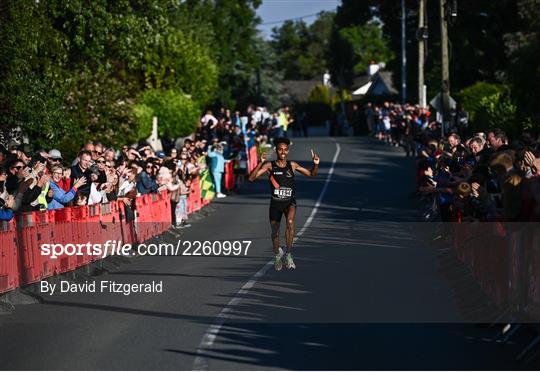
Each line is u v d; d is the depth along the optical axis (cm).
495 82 8788
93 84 3884
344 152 7019
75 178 2414
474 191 1809
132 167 2662
